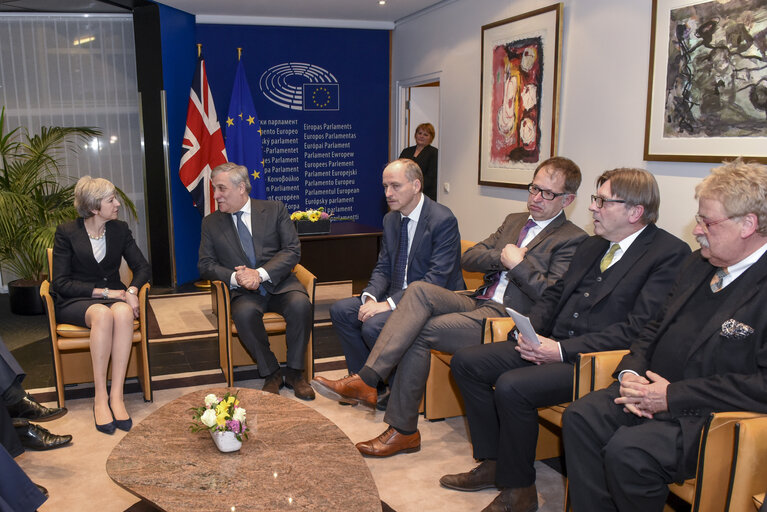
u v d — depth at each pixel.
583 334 2.40
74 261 3.31
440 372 3.08
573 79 4.39
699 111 3.36
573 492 2.02
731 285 1.89
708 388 1.79
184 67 6.37
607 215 2.31
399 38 7.24
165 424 2.16
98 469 2.63
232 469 1.84
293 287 3.53
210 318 5.13
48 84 6.16
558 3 4.39
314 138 7.40
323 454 1.94
